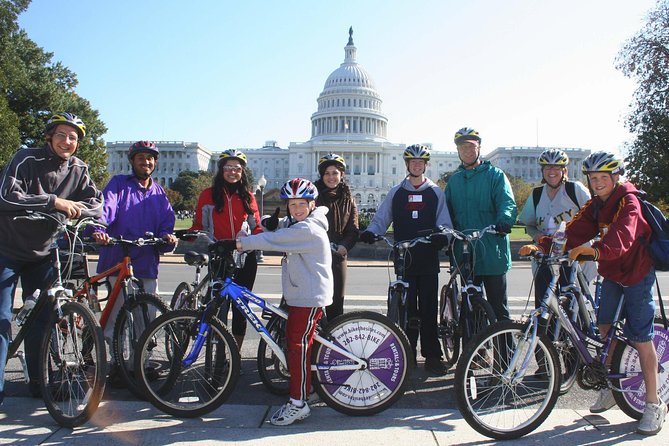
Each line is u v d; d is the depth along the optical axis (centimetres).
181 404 449
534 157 12288
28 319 472
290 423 434
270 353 552
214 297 458
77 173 518
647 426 422
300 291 447
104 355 420
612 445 403
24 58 3912
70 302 446
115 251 579
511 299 1216
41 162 494
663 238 435
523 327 426
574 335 452
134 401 491
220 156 640
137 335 525
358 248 2702
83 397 436
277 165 13662
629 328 441
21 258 482
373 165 12262
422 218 627
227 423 436
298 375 441
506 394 456
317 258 450
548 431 427
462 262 580
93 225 519
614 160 442
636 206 431
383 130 12556
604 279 469
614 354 455
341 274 614
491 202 625
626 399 447
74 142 504
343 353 458
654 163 2708
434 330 611
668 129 2645
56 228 486
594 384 462
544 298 443
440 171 13212
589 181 461
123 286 528
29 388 505
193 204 8288
